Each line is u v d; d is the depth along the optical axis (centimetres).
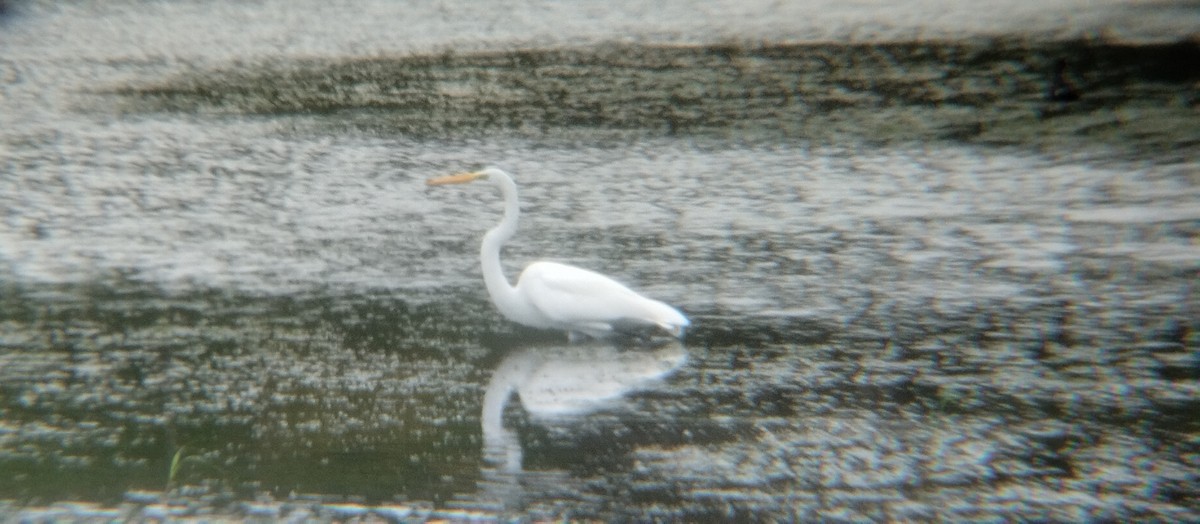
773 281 1386
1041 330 1209
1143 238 1544
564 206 1755
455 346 1177
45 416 1016
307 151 2170
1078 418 995
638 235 1594
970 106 2498
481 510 855
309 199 1816
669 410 1019
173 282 1396
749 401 1038
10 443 966
